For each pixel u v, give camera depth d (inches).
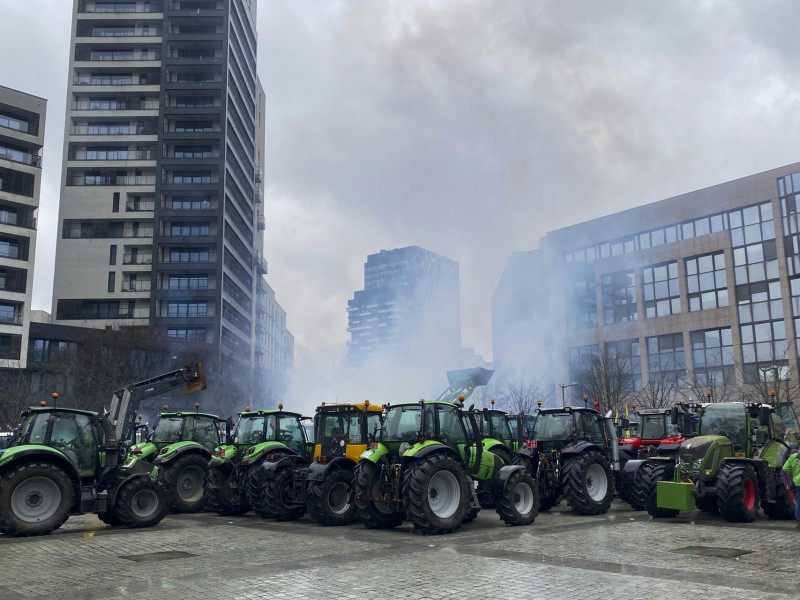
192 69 2758.4
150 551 398.9
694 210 1889.8
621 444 722.8
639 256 1990.7
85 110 2741.1
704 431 562.6
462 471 475.8
